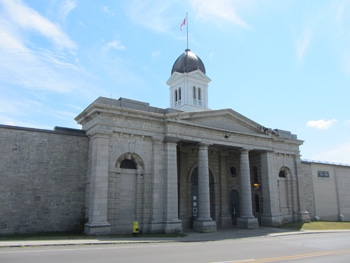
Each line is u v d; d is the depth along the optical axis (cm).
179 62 4788
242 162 3381
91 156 2545
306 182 4244
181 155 3388
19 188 2366
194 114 3002
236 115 3366
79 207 2564
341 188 4625
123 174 2588
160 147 2764
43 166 2481
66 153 2591
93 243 1809
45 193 2456
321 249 1742
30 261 1176
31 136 2480
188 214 3312
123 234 2394
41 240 1886
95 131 2466
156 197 2641
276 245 1933
